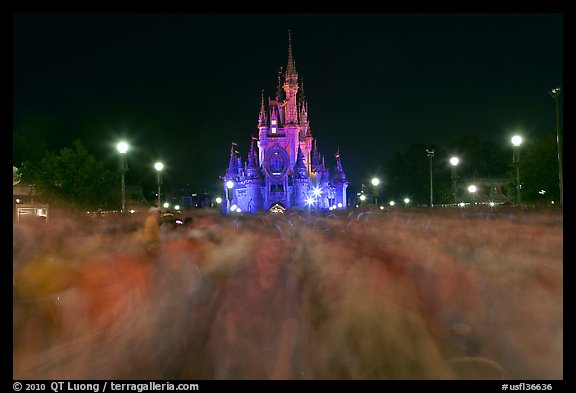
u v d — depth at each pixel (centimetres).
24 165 4425
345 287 658
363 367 566
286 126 13375
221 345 623
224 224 1488
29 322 679
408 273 708
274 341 614
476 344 607
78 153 4778
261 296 652
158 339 667
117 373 618
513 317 662
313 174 13700
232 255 893
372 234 1290
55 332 688
